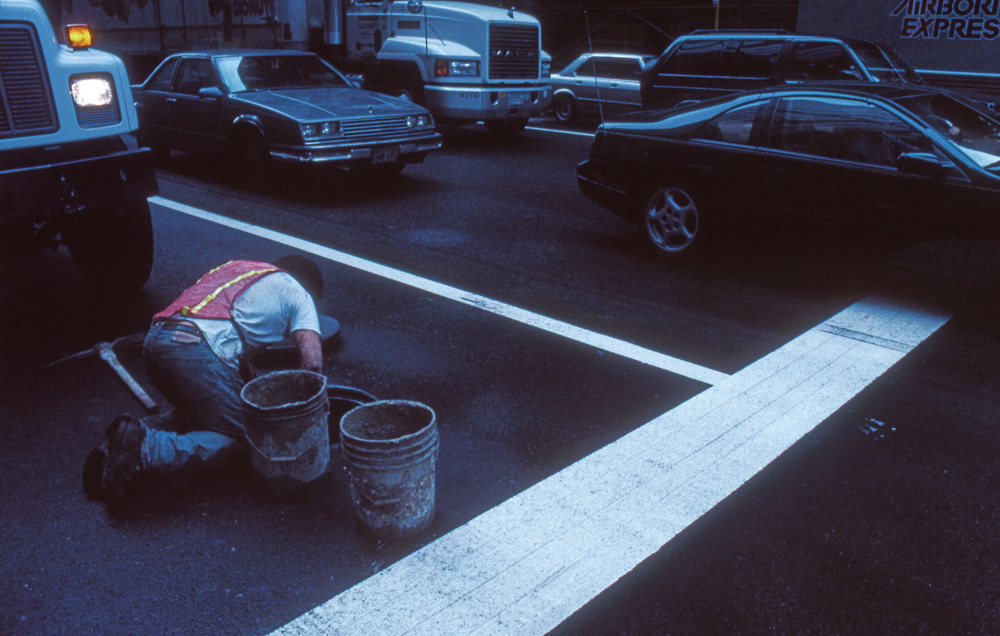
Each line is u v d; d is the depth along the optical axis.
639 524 3.05
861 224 5.36
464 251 6.70
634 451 3.58
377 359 4.56
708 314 5.29
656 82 11.27
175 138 9.79
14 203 4.23
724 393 4.15
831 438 3.70
